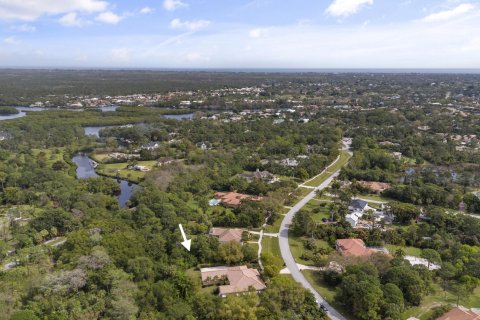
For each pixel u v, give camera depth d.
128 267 96.56
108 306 80.62
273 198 147.00
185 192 165.50
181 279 93.62
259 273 103.31
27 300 83.38
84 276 88.69
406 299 89.94
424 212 143.25
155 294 87.38
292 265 109.38
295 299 85.06
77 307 79.38
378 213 143.25
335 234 126.25
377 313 84.00
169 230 121.88
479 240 121.00
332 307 90.12
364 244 119.12
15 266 105.38
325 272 101.81
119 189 180.25
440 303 90.88
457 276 100.56
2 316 75.69
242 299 83.00
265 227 134.62
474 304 90.56
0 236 126.62
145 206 136.50
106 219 128.25
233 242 111.69
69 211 142.75
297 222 128.75
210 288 96.88
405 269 94.50
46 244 121.44
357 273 94.00
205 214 144.38
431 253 104.81
